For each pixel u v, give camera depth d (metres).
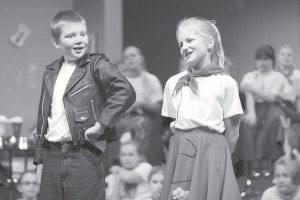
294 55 13.27
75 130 6.85
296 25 13.62
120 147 11.95
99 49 13.07
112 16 13.09
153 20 13.17
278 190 11.52
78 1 13.35
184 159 7.10
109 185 11.72
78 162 6.87
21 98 13.17
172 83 7.42
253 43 13.36
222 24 13.40
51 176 6.95
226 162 7.07
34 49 13.34
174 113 7.42
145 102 12.46
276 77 13.07
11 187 11.39
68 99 6.91
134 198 11.66
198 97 7.14
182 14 13.20
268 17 13.63
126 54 12.91
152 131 12.20
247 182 11.48
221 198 7.00
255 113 12.81
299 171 11.78
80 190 6.85
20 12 13.30
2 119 12.90
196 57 7.20
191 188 6.98
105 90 7.00
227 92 7.15
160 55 12.96
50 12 13.35
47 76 7.15
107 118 6.78
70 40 6.99
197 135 7.10
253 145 12.48
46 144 7.01
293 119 12.72
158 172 11.77
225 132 7.26
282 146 12.45
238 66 13.22
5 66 13.21
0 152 11.82
